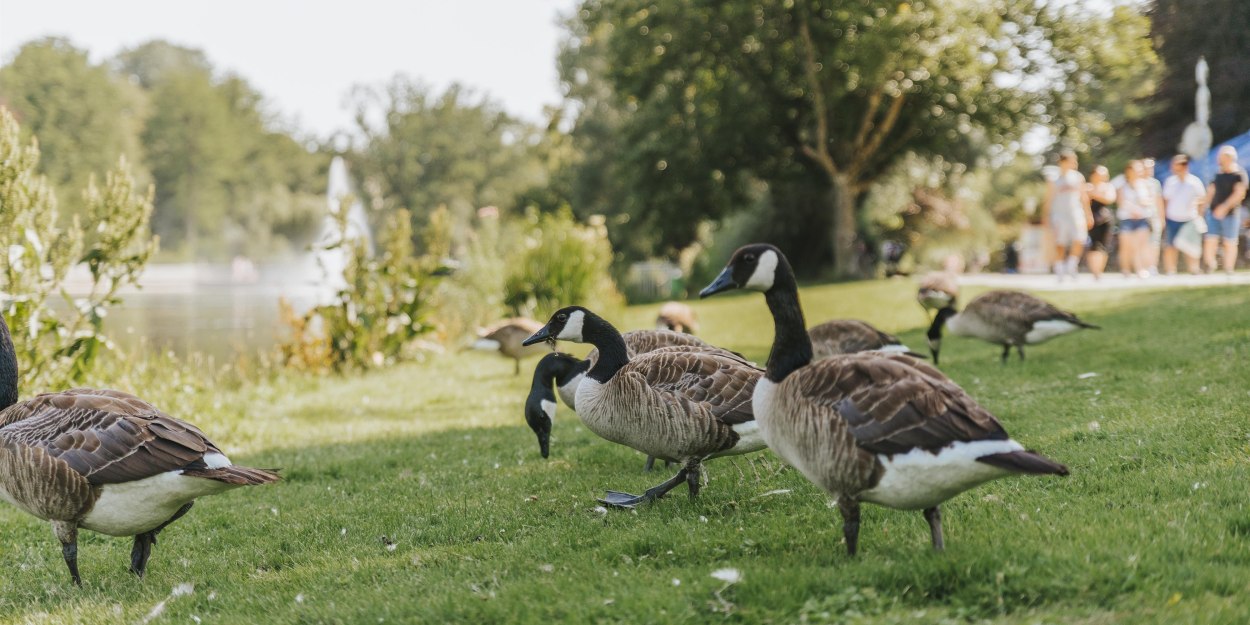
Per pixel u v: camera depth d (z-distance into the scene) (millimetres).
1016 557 4469
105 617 5055
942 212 49312
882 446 4293
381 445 10070
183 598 5297
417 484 7988
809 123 38719
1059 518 5359
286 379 16453
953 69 31297
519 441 9711
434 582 5129
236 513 7395
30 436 5168
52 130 94375
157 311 39375
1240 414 7492
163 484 5004
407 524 6656
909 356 4707
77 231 10859
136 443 5039
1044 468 3889
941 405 4250
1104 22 31625
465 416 11992
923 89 33375
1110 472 6367
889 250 41062
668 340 8906
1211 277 19000
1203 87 23531
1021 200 61344
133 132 109438
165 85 116188
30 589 5840
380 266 18391
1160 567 4316
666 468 8031
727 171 39094
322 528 6766
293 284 76000
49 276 10672
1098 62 31797
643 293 48312
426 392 14492
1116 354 11312
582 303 21594
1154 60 32312
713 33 34312
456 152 104875
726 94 34812
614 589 4645
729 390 6402
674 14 33344
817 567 4684
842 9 30594
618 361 7113
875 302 21953
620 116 63688
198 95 115625
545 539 5832
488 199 106688
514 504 6969
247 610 5047
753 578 4484
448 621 4488
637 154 38156
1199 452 6559
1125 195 20141
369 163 107938
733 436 6391
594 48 66188
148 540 5816
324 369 17359
